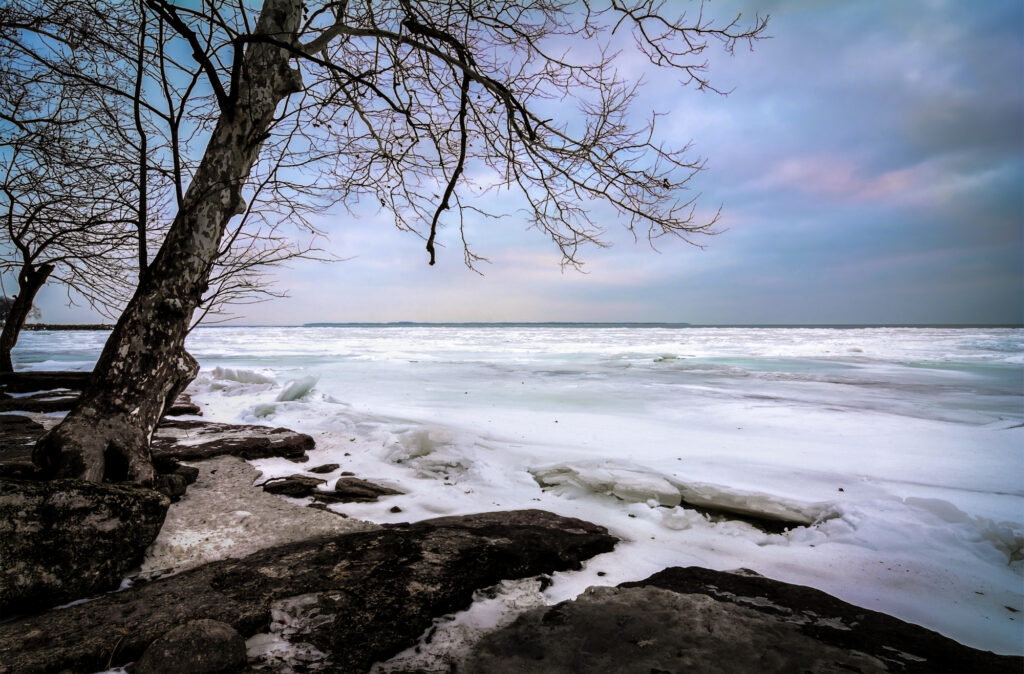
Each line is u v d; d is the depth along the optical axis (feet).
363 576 8.73
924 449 21.15
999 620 8.41
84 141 14.62
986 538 11.44
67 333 195.52
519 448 20.10
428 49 10.23
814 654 6.72
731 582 9.09
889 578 9.80
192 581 8.46
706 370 57.67
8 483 8.22
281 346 118.73
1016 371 57.21
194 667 6.10
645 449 20.62
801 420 27.66
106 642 6.52
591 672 6.36
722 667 6.42
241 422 24.36
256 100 12.04
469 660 6.71
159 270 11.43
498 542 10.42
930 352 92.32
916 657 6.72
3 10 10.66
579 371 56.13
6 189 13.57
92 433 10.12
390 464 17.65
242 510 11.80
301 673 6.32
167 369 11.38
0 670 5.94
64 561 8.10
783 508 13.29
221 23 9.36
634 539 11.62
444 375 51.01
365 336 217.36
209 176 11.80
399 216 16.60
